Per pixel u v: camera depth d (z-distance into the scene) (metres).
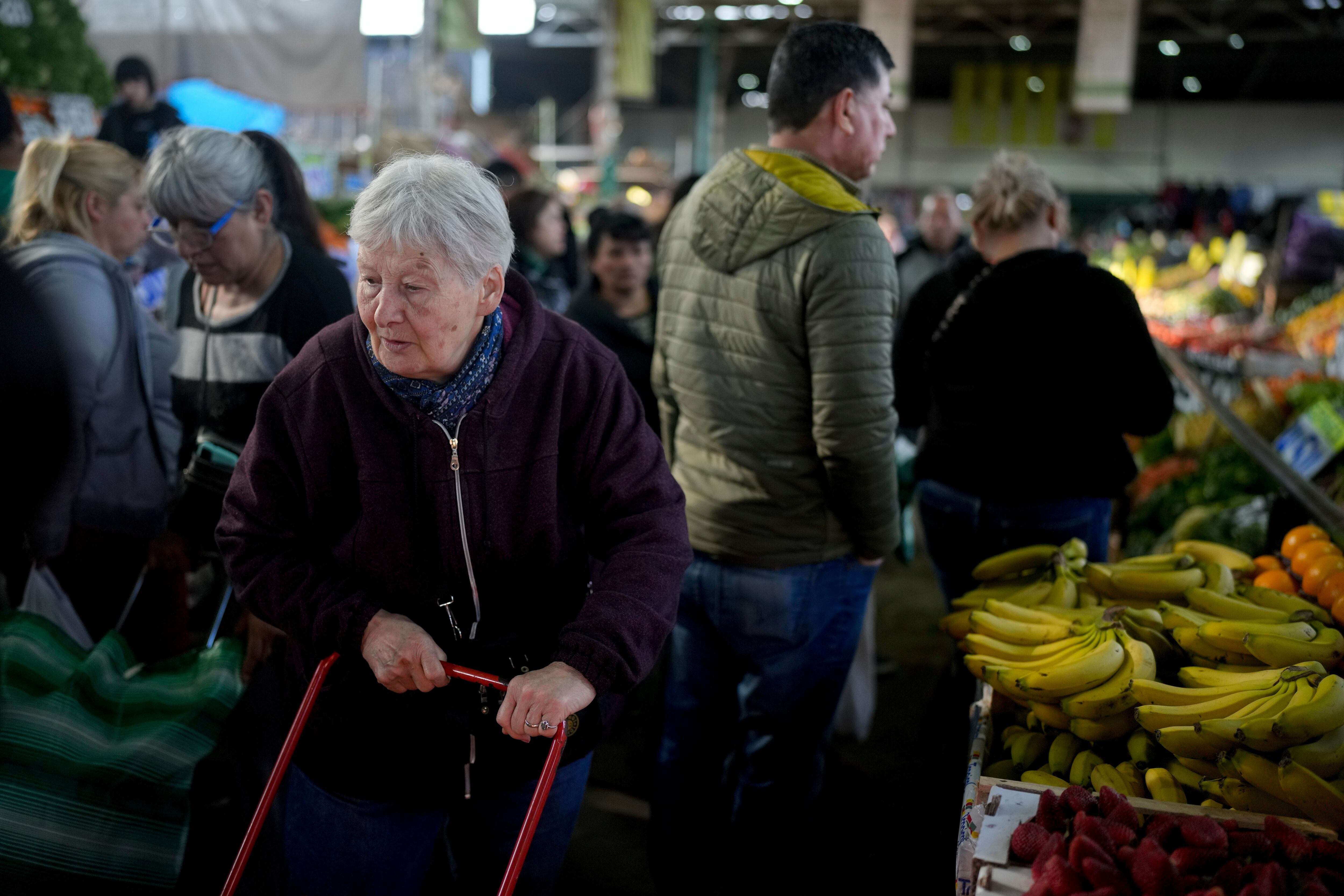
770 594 2.15
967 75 24.45
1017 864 1.34
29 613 1.86
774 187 2.03
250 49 6.32
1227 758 1.52
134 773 1.81
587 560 1.63
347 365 1.42
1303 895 1.17
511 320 1.47
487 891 1.67
